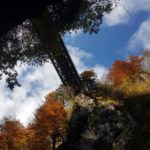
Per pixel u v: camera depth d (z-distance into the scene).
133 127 30.39
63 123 37.91
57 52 8.91
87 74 36.38
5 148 38.31
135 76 57.53
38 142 38.19
